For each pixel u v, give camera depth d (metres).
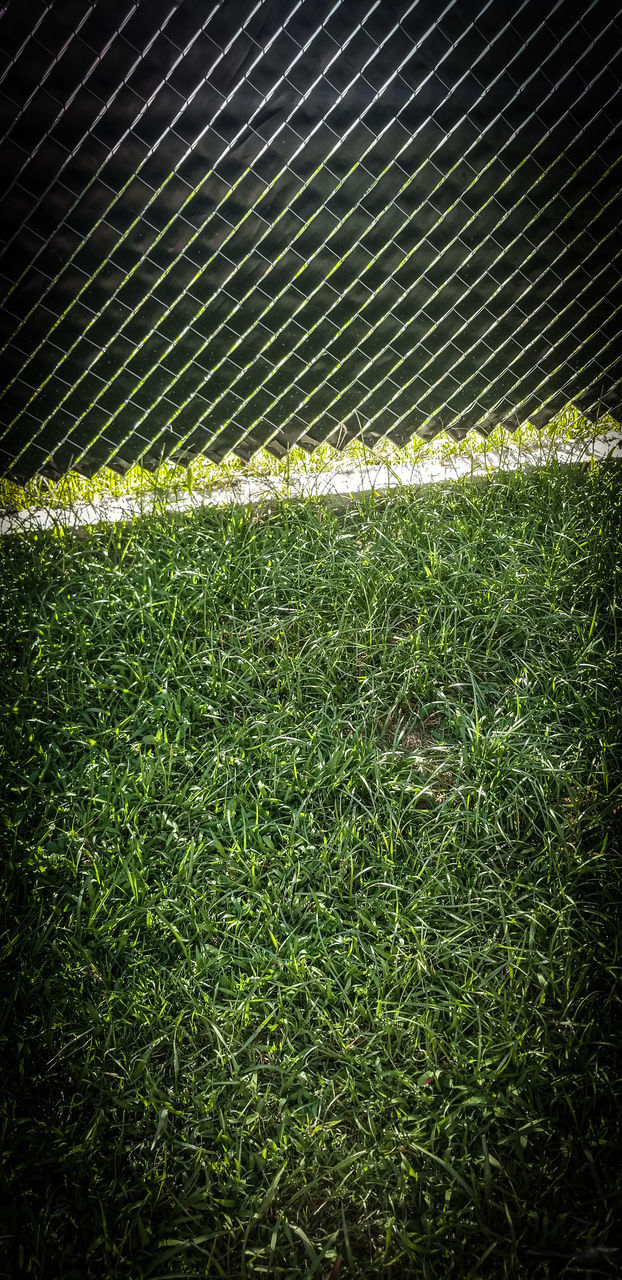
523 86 3.53
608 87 3.59
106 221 3.53
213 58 3.25
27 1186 2.10
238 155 3.46
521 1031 2.32
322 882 2.65
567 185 3.82
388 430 4.41
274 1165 2.10
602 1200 2.03
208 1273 1.96
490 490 4.04
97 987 2.42
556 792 2.86
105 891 2.53
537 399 4.52
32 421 4.00
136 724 3.08
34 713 3.10
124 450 4.20
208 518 3.94
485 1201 2.06
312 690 3.24
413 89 3.44
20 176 3.37
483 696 3.16
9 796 2.89
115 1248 1.95
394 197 3.68
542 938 2.53
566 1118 2.20
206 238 3.64
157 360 3.93
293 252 3.74
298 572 3.57
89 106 3.28
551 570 3.57
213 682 3.16
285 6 3.18
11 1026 2.35
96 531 3.93
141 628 3.42
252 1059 2.31
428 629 3.45
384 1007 2.36
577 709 3.11
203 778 2.85
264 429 4.26
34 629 3.30
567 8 3.38
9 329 3.71
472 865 2.69
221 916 2.57
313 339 4.01
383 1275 1.96
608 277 4.15
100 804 2.83
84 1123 2.20
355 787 2.87
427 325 4.09
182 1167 2.14
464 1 3.28
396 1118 2.18
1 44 3.12
